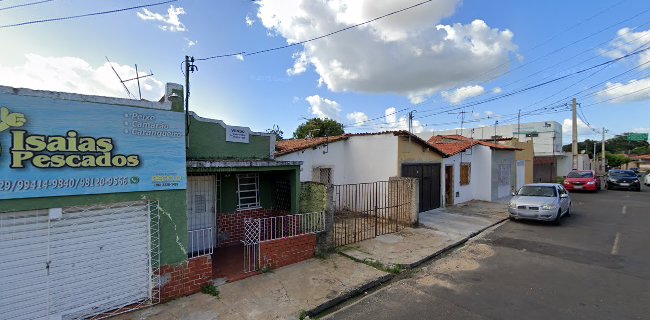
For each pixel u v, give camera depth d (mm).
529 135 40500
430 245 8922
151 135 5473
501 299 5715
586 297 5715
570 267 7277
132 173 5270
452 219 12469
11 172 4289
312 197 8656
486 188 17625
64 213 4707
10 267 4344
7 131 4258
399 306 5527
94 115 4914
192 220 8000
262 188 9398
